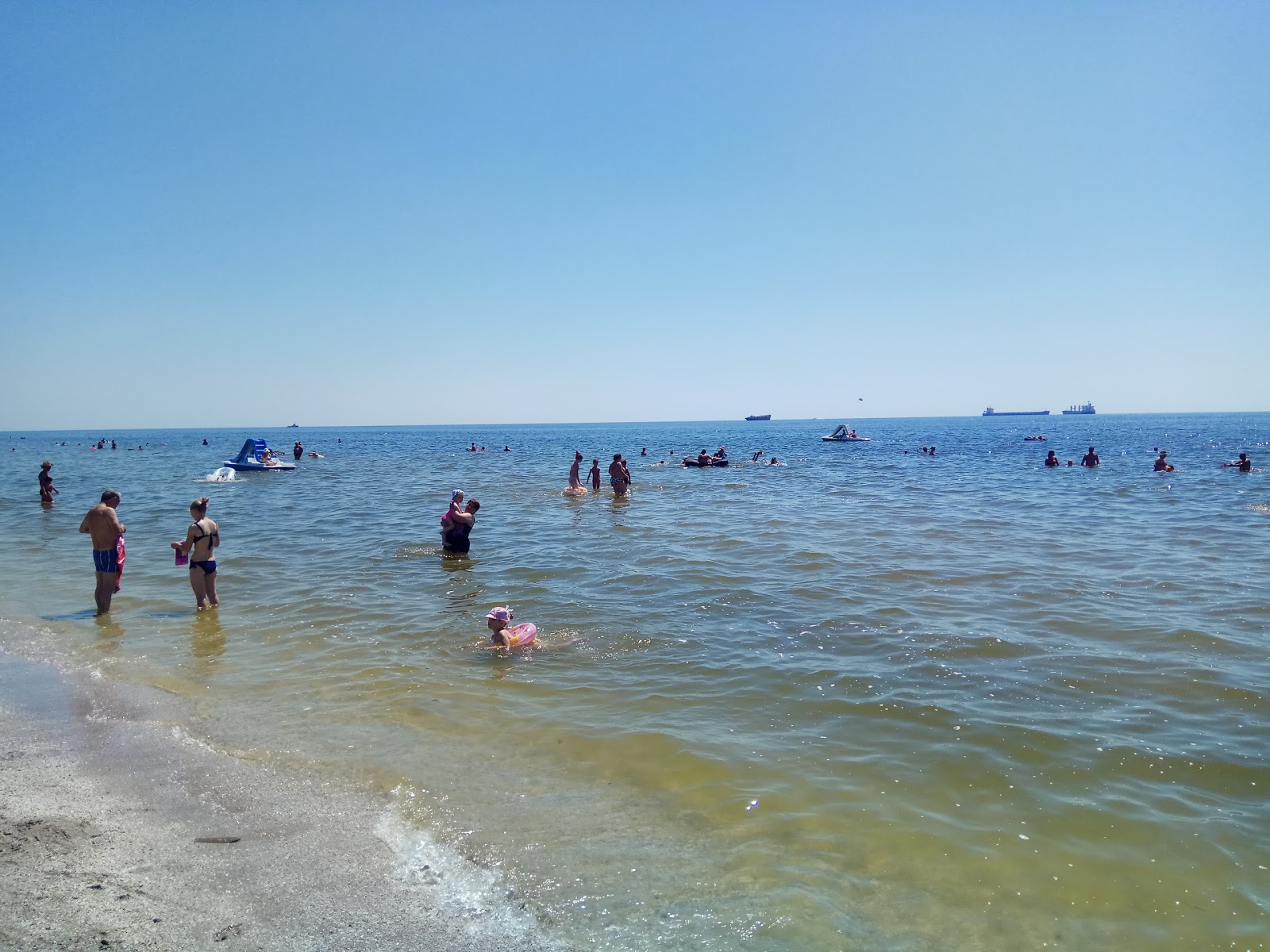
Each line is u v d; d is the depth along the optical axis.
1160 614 10.48
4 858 4.82
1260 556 14.65
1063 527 19.03
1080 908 4.34
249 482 36.56
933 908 4.36
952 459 52.50
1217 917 4.25
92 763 6.27
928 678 8.13
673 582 12.88
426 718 7.24
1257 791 5.64
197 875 4.67
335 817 5.39
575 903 4.41
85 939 4.04
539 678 8.36
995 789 5.73
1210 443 74.75
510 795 5.73
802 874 4.69
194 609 11.50
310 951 4.01
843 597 11.77
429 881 4.62
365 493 30.38
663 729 6.93
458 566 14.54
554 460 59.25
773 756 6.36
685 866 4.79
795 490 29.94
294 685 8.21
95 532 11.12
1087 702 7.40
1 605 11.87
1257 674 8.09
